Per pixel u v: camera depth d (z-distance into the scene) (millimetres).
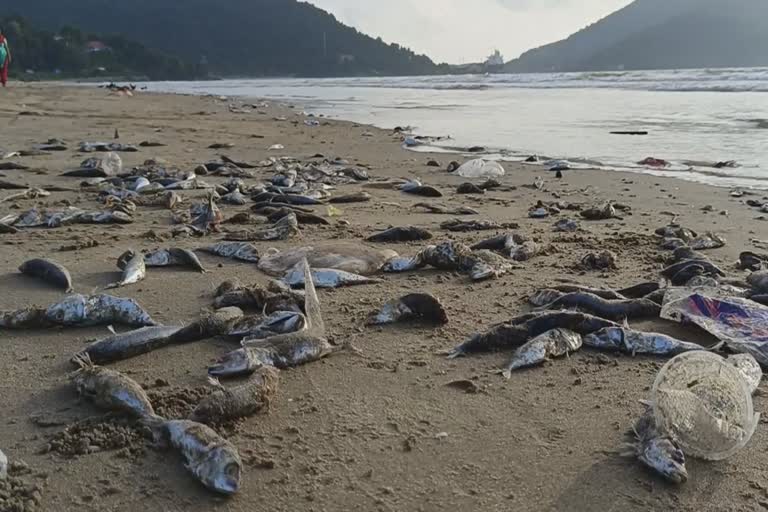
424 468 3484
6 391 4211
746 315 5348
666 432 3586
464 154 16688
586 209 9867
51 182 11992
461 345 4910
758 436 3770
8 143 17266
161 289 6246
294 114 30141
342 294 6188
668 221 9359
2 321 5180
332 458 3561
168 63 130125
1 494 3111
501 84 57656
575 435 3807
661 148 16375
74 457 3482
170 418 3873
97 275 6621
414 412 4062
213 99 42281
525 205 10617
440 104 35250
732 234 8602
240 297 5703
